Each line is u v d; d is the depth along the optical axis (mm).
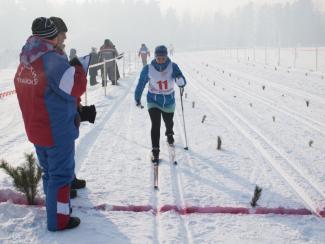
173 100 6035
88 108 3988
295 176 5359
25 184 4020
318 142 7316
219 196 4578
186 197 4531
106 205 4188
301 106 11492
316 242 3537
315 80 18125
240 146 6930
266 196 4605
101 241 3432
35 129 3344
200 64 33688
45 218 3787
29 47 3260
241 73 23344
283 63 30172
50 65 3207
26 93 3312
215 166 5730
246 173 5445
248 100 12648
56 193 3494
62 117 3350
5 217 3762
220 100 12602
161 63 5793
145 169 5531
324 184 5062
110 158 6047
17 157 6027
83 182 4715
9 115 10914
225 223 3896
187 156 6230
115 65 16703
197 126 8594
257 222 3932
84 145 6762
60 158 3432
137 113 10156
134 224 3809
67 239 3432
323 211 4180
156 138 5656
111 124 8719
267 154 6438
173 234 3627
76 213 3992
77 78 3268
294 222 3947
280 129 8414
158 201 4410
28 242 3361
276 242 3521
